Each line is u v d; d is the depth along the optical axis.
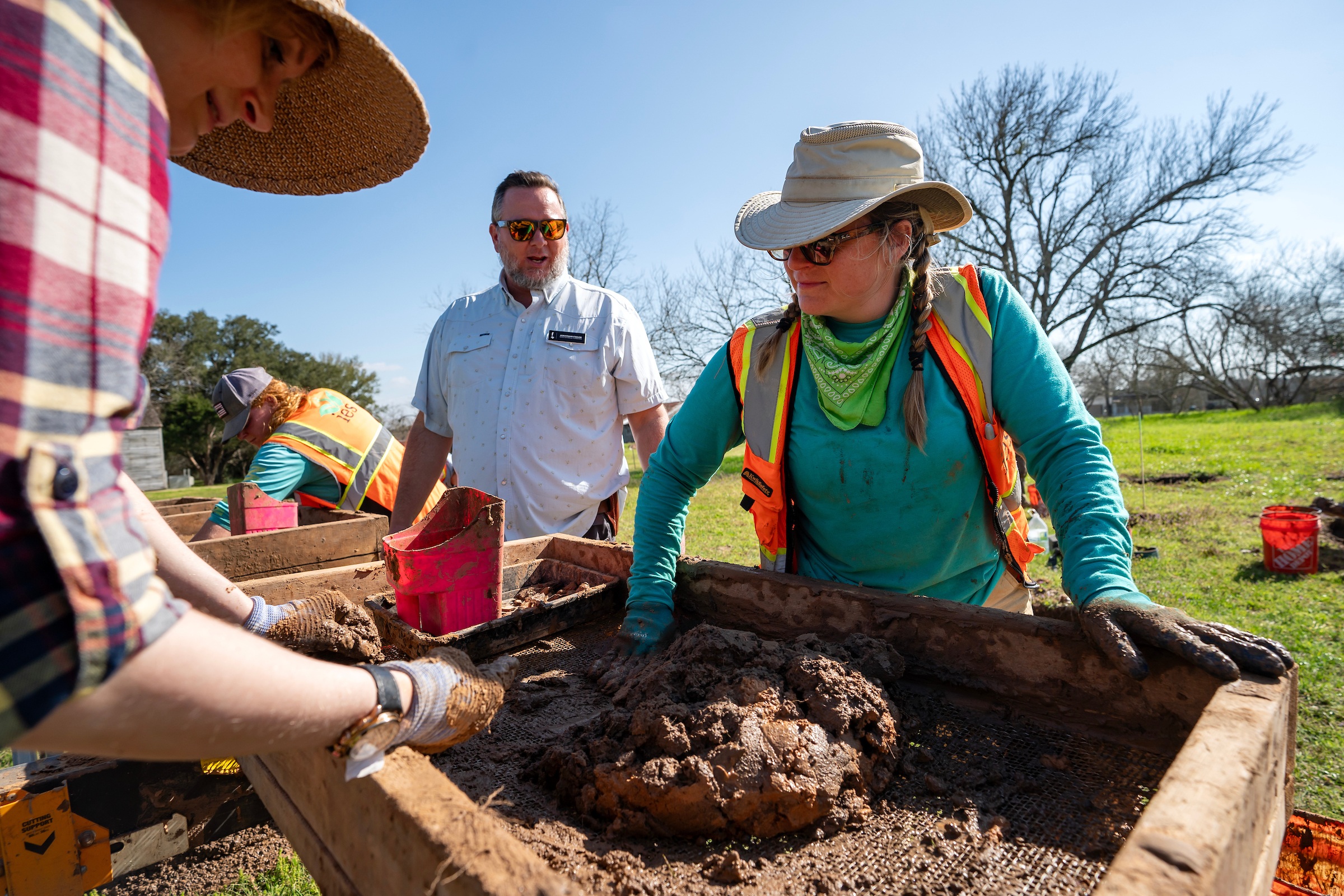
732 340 2.04
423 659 1.07
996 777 1.25
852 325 1.79
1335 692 3.67
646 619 1.82
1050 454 1.61
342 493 3.59
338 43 1.06
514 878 0.72
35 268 0.54
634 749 1.24
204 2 0.76
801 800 1.13
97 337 0.59
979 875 1.03
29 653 0.53
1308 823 1.76
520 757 1.38
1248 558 6.40
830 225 1.59
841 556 1.87
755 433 1.92
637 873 1.06
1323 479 10.60
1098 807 1.16
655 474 2.08
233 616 1.47
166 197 0.69
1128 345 32.00
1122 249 25.48
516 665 1.17
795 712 1.27
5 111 0.53
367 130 1.29
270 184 1.44
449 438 3.38
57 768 1.99
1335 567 5.89
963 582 1.87
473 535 1.79
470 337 3.18
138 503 1.36
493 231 3.18
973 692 1.49
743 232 1.93
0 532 0.52
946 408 1.68
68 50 0.58
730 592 1.91
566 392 3.07
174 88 0.80
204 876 2.21
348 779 0.91
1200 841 0.73
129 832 2.09
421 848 0.81
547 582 2.32
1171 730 1.26
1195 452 15.36
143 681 0.59
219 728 0.66
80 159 0.58
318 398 3.65
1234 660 1.16
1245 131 23.25
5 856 1.86
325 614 1.66
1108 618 1.28
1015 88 25.23
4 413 0.53
